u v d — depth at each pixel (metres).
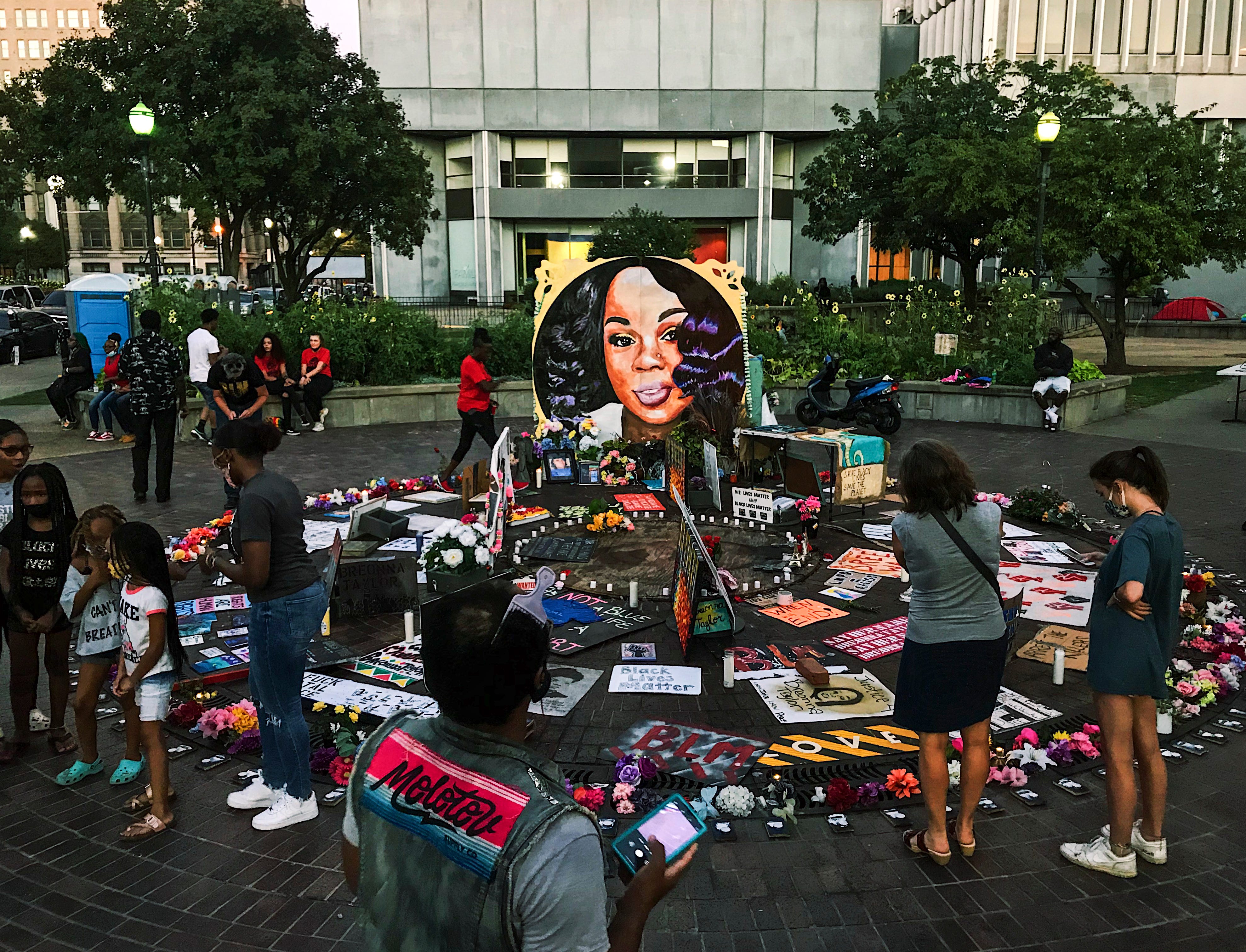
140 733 4.56
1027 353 16.23
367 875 1.72
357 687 5.47
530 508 9.71
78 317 17.80
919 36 51.44
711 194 45.00
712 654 5.96
